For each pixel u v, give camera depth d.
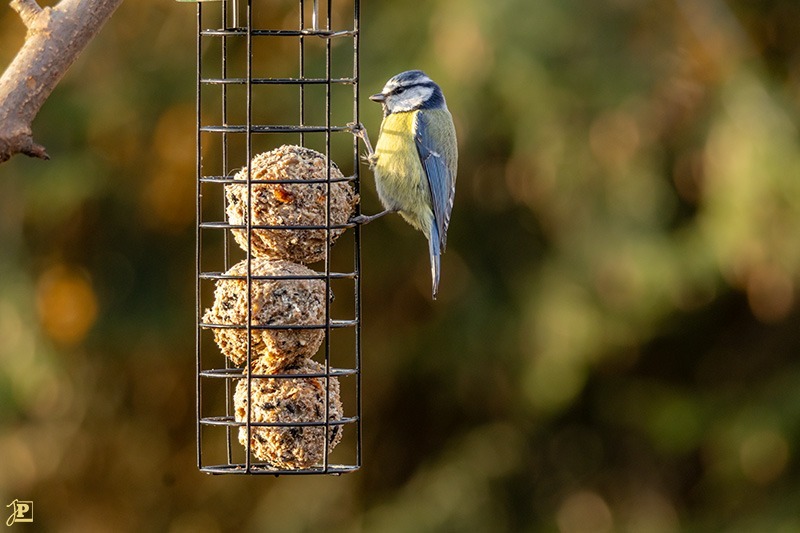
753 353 16.47
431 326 15.69
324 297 7.63
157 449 15.75
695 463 16.78
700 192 14.76
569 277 14.65
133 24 14.53
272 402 7.47
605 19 14.34
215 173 14.60
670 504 16.50
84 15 5.46
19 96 5.32
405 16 14.19
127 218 14.77
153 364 15.43
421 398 16.34
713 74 14.51
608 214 14.40
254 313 7.44
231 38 14.40
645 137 14.27
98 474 15.66
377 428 16.27
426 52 13.93
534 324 14.91
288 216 7.63
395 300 15.76
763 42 15.61
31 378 14.59
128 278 14.98
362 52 14.13
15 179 14.43
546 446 16.50
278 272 7.49
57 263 14.77
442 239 9.91
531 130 14.16
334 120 13.94
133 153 14.55
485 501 15.82
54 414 15.20
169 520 15.93
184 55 14.55
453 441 16.28
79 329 14.79
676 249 14.41
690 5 14.59
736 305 16.47
